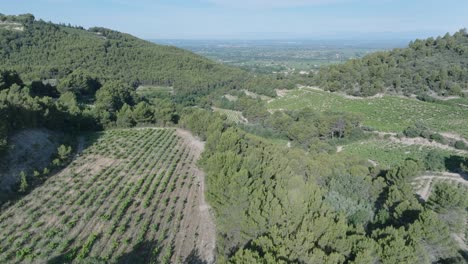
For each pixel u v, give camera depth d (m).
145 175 55.50
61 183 49.53
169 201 46.59
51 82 121.06
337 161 57.72
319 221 28.55
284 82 167.38
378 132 96.69
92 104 112.31
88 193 46.72
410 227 31.08
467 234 41.16
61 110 75.50
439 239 30.92
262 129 105.44
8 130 54.50
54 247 34.59
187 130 87.25
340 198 40.75
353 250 27.06
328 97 133.38
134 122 88.44
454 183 59.91
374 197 47.41
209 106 153.75
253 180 39.28
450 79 120.31
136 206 44.34
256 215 30.58
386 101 118.12
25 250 33.03
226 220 34.84
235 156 42.84
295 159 55.16
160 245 36.28
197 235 38.56
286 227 29.27
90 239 35.75
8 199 42.69
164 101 128.50
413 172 47.31
